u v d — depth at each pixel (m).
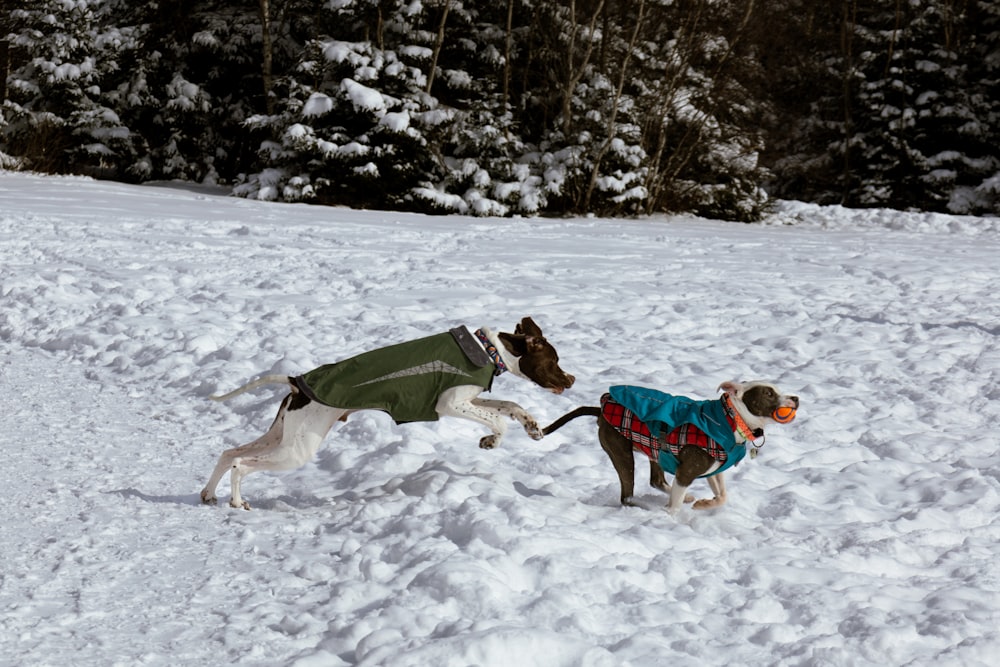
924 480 6.93
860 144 40.22
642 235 22.12
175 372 9.18
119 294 11.97
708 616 4.54
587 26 30.67
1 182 26.00
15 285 12.05
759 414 5.68
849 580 5.04
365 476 6.70
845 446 7.75
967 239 23.94
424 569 4.77
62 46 32.81
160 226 17.86
